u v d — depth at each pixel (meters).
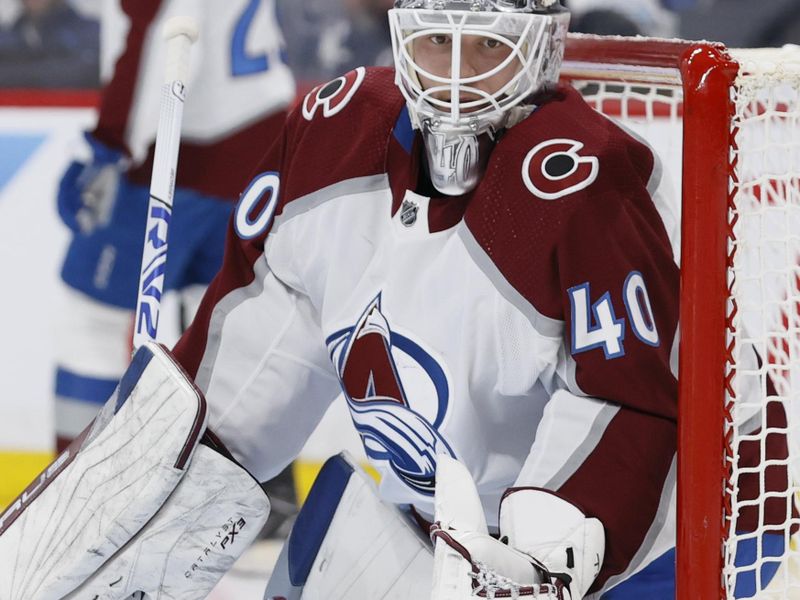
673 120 6.84
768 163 5.09
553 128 4.98
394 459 5.39
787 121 4.61
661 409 4.71
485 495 5.40
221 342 5.67
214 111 9.77
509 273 4.85
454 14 4.71
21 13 12.23
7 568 5.20
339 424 11.27
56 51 12.27
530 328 4.84
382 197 5.23
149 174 10.02
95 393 10.48
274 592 6.06
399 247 5.10
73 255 10.34
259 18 9.80
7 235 12.15
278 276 5.61
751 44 11.70
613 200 4.79
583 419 4.74
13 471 11.70
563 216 4.75
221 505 5.00
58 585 5.02
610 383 4.69
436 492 4.49
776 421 5.30
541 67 4.98
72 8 12.22
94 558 4.97
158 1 9.62
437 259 5.02
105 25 10.30
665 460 4.69
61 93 12.31
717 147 4.06
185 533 5.02
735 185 4.14
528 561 4.29
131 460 4.96
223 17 9.69
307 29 12.44
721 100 4.03
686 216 4.12
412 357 5.09
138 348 5.21
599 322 4.70
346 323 5.31
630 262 4.77
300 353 5.67
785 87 4.71
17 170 12.23
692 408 4.17
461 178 4.93
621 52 5.64
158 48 9.73
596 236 4.74
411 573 5.58
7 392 11.86
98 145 10.03
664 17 11.67
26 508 5.28
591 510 4.53
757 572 4.47
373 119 5.31
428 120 4.91
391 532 5.70
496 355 4.94
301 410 5.81
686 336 4.16
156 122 9.90
